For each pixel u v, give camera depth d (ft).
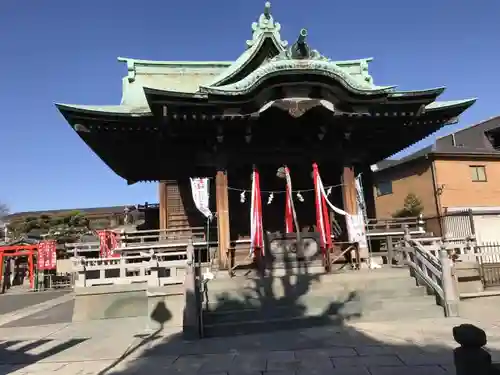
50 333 36.70
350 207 47.21
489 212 77.15
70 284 116.16
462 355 12.97
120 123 41.45
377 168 120.98
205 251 54.19
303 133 46.29
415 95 41.52
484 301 41.27
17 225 175.32
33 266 125.49
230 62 56.75
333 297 35.88
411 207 97.91
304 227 53.16
